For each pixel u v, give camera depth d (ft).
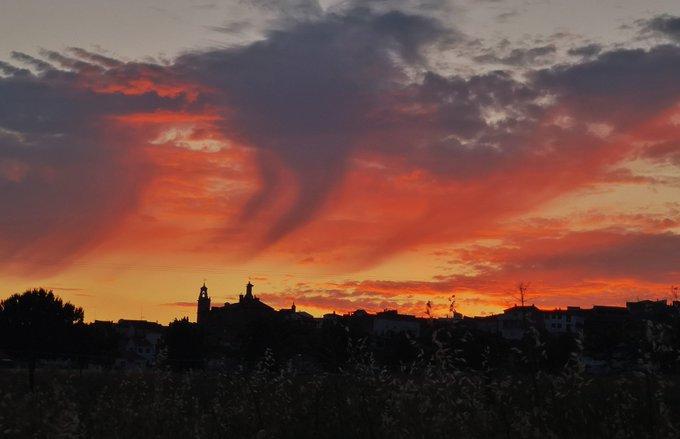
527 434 30.58
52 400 48.26
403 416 34.60
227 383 47.83
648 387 28.48
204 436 43.27
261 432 39.78
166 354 60.08
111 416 50.70
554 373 32.68
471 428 32.78
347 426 38.83
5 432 40.98
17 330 232.53
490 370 33.58
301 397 43.29
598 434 30.19
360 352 39.91
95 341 284.00
